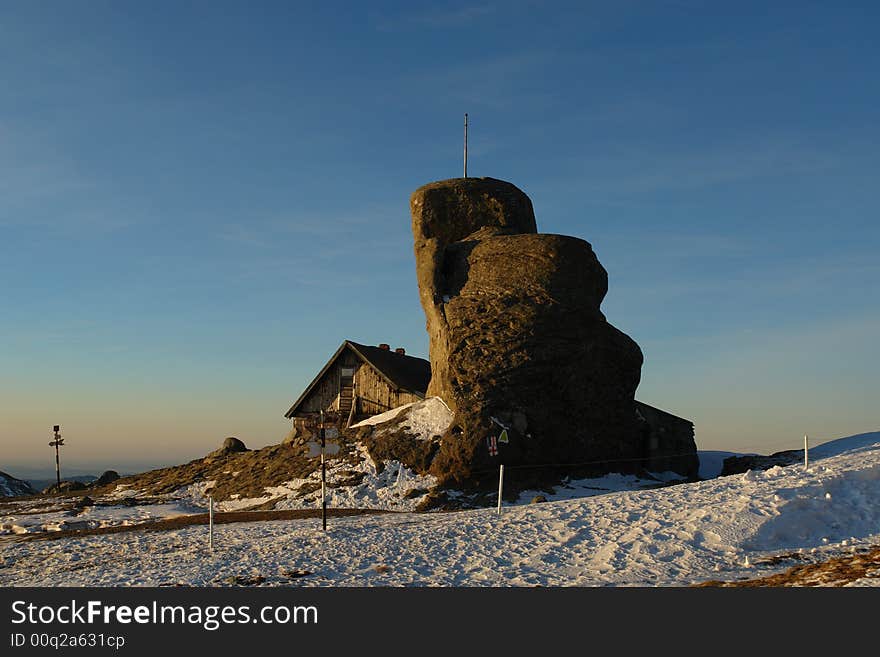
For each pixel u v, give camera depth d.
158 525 29.56
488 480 33.09
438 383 38.56
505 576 17.06
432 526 22.02
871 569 14.70
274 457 41.44
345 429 41.84
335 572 17.91
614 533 19.42
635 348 38.06
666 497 22.23
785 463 33.41
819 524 18.66
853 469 21.80
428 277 39.19
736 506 19.47
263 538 23.09
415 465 34.59
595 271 38.34
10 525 33.03
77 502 40.75
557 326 35.47
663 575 16.39
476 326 36.25
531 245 37.72
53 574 20.19
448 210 42.31
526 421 34.00
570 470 34.78
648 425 38.12
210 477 42.75
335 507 32.16
